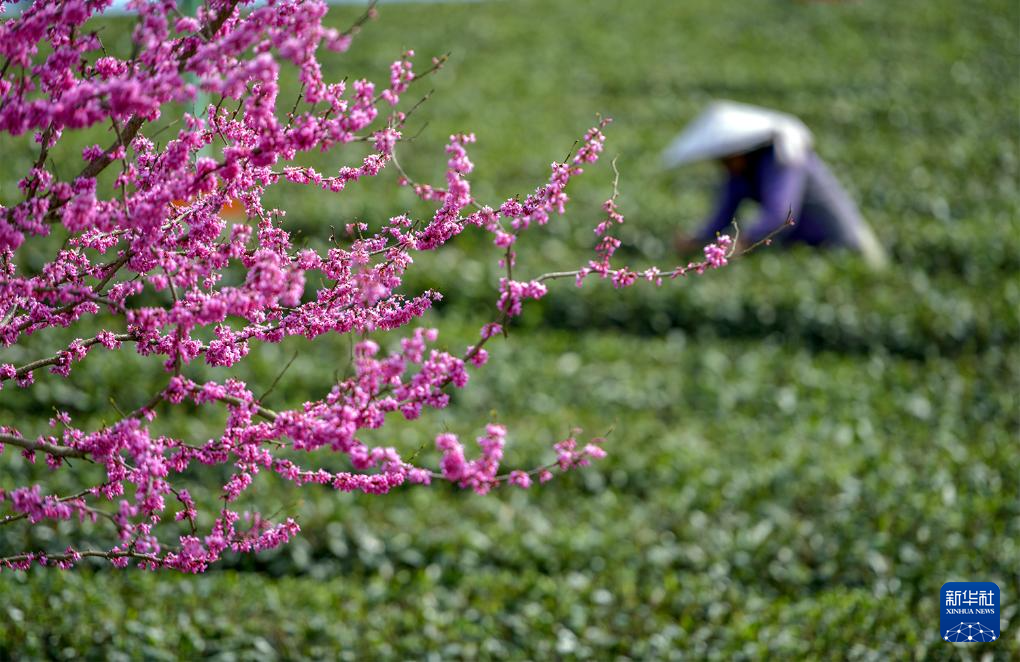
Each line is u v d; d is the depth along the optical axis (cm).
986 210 1761
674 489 877
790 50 3064
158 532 751
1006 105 2505
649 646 669
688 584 735
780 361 1145
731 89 2644
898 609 690
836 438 964
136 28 281
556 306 1265
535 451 909
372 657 646
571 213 1544
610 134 2114
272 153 293
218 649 639
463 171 326
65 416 339
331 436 299
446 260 1323
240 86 274
